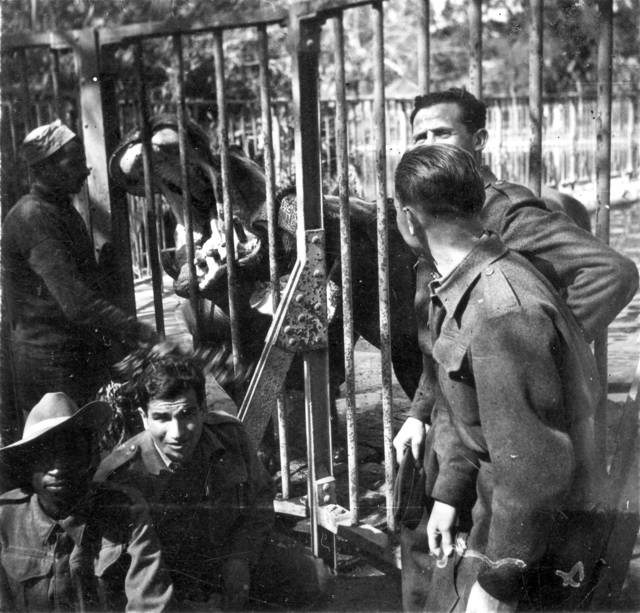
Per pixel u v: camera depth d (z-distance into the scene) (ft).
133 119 23.89
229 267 9.43
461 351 5.94
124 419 9.14
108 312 9.89
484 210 7.16
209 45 29.99
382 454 12.03
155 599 7.20
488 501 6.39
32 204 9.86
